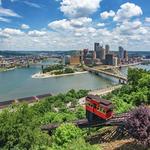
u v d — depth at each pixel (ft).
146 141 171.32
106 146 211.82
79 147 158.10
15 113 191.01
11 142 175.22
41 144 181.16
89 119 323.57
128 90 537.65
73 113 422.00
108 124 287.28
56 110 592.19
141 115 176.35
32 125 190.70
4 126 179.63
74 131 200.34
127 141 208.74
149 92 390.63
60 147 182.70
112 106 302.66
